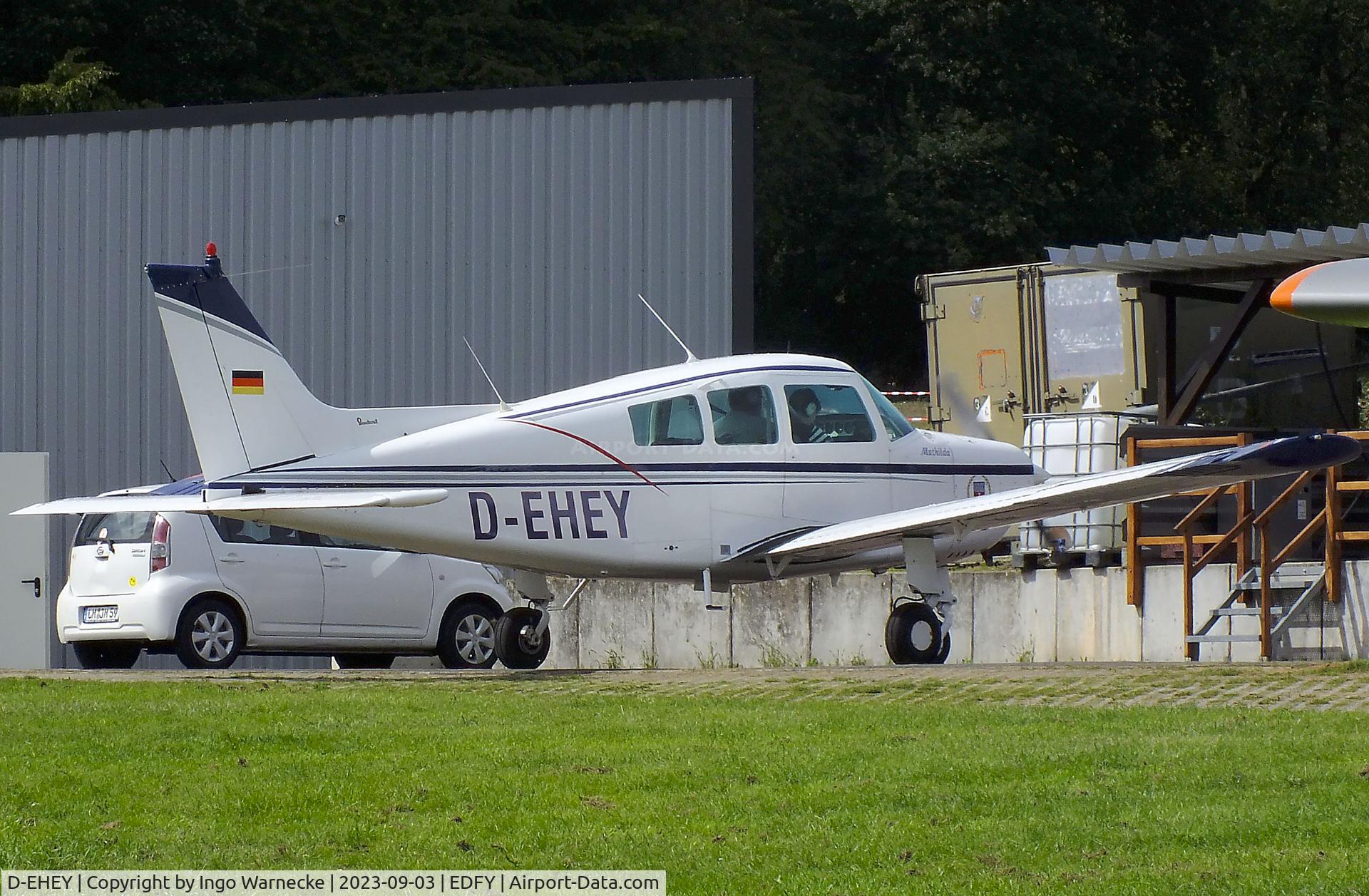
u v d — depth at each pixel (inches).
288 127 2989.7
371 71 5319.9
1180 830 1047.6
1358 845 1010.1
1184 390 2677.2
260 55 5324.8
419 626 2487.7
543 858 1016.2
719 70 6048.2
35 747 1368.1
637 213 2915.8
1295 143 6781.5
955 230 6087.6
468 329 2942.9
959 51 6205.7
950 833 1058.7
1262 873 948.6
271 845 1047.0
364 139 2977.4
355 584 2428.6
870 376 6815.9
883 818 1097.4
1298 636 2204.7
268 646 2353.6
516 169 2942.9
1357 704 1581.0
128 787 1202.6
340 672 2073.1
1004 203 6048.2
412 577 2482.8
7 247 3053.6
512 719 1518.2
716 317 2896.2
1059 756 1264.8
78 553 2351.1
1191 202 6378.0
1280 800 1115.9
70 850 1028.5
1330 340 3164.4
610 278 2918.3
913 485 2220.7
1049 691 1690.5
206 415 1913.1
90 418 3031.5
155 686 1825.8
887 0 6205.7
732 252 2898.6
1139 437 2456.9
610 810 1128.2
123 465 3026.6
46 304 3043.8
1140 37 6466.5
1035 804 1126.4
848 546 2145.7
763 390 2129.7
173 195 3014.3
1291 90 6732.3
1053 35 6225.4
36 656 2992.1
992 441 2373.3
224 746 1371.8
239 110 2997.0
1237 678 1768.0
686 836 1061.1
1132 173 6441.9
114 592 2308.1
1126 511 2439.7
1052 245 6151.6
